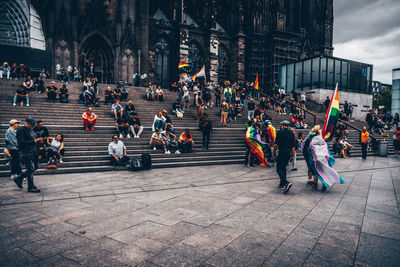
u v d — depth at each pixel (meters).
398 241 3.61
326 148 6.72
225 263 2.98
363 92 30.17
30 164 5.89
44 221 4.17
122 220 4.28
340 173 9.33
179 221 4.27
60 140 8.78
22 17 25.09
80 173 8.39
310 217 4.55
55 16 26.27
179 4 35.91
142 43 30.17
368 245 3.48
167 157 10.54
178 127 13.96
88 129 11.15
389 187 7.02
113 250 3.25
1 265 2.84
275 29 38.94
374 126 21.36
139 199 5.54
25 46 25.19
